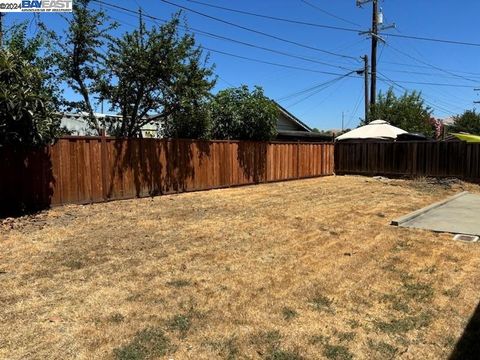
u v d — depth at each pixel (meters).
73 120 14.08
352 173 19.89
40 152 9.17
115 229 7.66
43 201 9.30
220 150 14.15
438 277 5.34
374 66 25.00
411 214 9.36
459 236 7.52
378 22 24.72
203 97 12.75
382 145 18.92
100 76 11.88
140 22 11.70
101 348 3.54
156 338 3.72
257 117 15.59
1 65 7.74
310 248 6.64
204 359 3.41
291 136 24.83
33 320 4.02
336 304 4.50
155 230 7.65
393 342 3.71
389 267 5.73
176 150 12.51
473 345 3.65
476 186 15.72
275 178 16.67
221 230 7.75
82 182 10.05
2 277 5.16
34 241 6.78
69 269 5.48
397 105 28.25
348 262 5.93
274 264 5.82
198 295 4.69
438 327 3.98
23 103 7.82
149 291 4.78
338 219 8.93
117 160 10.84
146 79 11.83
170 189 12.39
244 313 4.25
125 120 12.79
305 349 3.58
